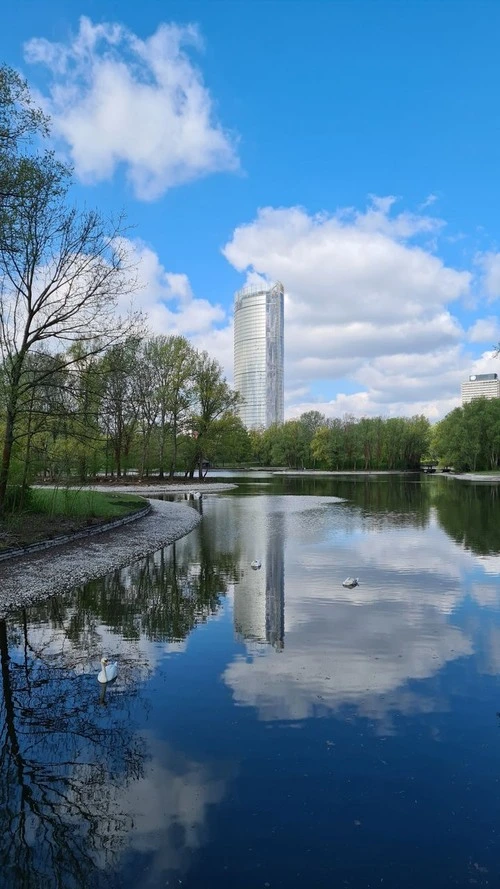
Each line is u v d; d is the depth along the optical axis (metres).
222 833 5.31
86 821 5.50
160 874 4.81
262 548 22.09
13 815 5.63
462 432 100.44
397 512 36.75
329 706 7.86
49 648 10.43
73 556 18.67
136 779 6.18
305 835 5.26
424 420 131.38
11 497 24.55
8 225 18.20
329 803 5.71
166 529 26.75
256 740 6.93
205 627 11.66
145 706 7.93
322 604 13.44
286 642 10.66
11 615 12.61
